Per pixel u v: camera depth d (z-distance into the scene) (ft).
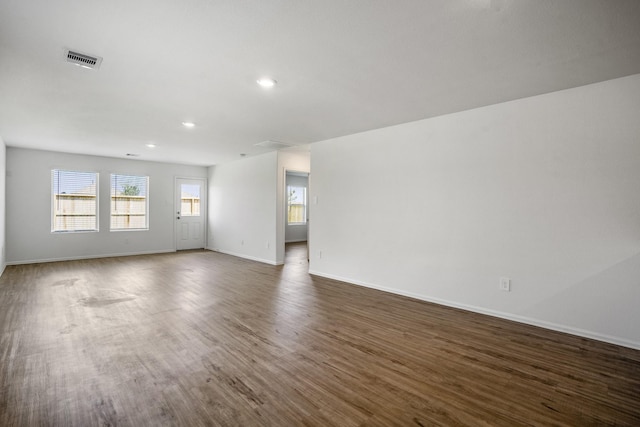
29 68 8.42
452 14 6.13
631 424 5.85
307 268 20.16
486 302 11.68
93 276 17.49
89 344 9.04
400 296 14.01
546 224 10.37
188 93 10.29
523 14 6.11
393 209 14.48
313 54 7.76
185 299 13.42
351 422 5.88
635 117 8.91
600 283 9.46
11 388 6.84
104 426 5.69
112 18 6.22
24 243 20.45
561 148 10.05
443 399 6.60
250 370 7.70
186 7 5.88
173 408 6.23
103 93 10.25
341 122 13.85
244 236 24.07
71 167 21.93
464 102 11.20
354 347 8.99
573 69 8.56
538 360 8.26
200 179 28.40
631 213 9.00
